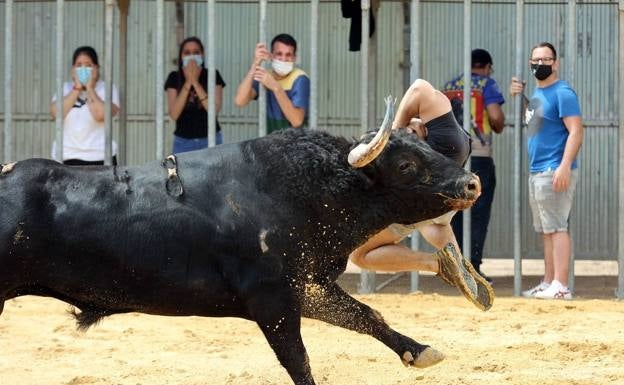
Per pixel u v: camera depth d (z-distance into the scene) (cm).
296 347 1135
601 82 2459
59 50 2088
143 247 1120
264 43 2023
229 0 2489
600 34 2459
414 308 1861
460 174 1145
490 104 2120
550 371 1354
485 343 1534
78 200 1120
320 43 2495
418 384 1299
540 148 1972
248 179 1138
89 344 1566
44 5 2538
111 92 2069
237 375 1363
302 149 1142
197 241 1124
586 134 2462
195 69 2133
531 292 2014
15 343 1566
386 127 1097
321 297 1180
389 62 2480
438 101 1341
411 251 1395
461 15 2472
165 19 2497
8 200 1105
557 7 2450
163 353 1512
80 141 2128
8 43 2091
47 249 1113
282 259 1127
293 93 2042
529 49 2464
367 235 1171
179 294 1135
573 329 1633
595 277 2359
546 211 1973
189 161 1154
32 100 2548
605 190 2459
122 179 1139
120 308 1154
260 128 2025
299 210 1135
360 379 1338
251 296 1124
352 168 1141
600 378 1306
